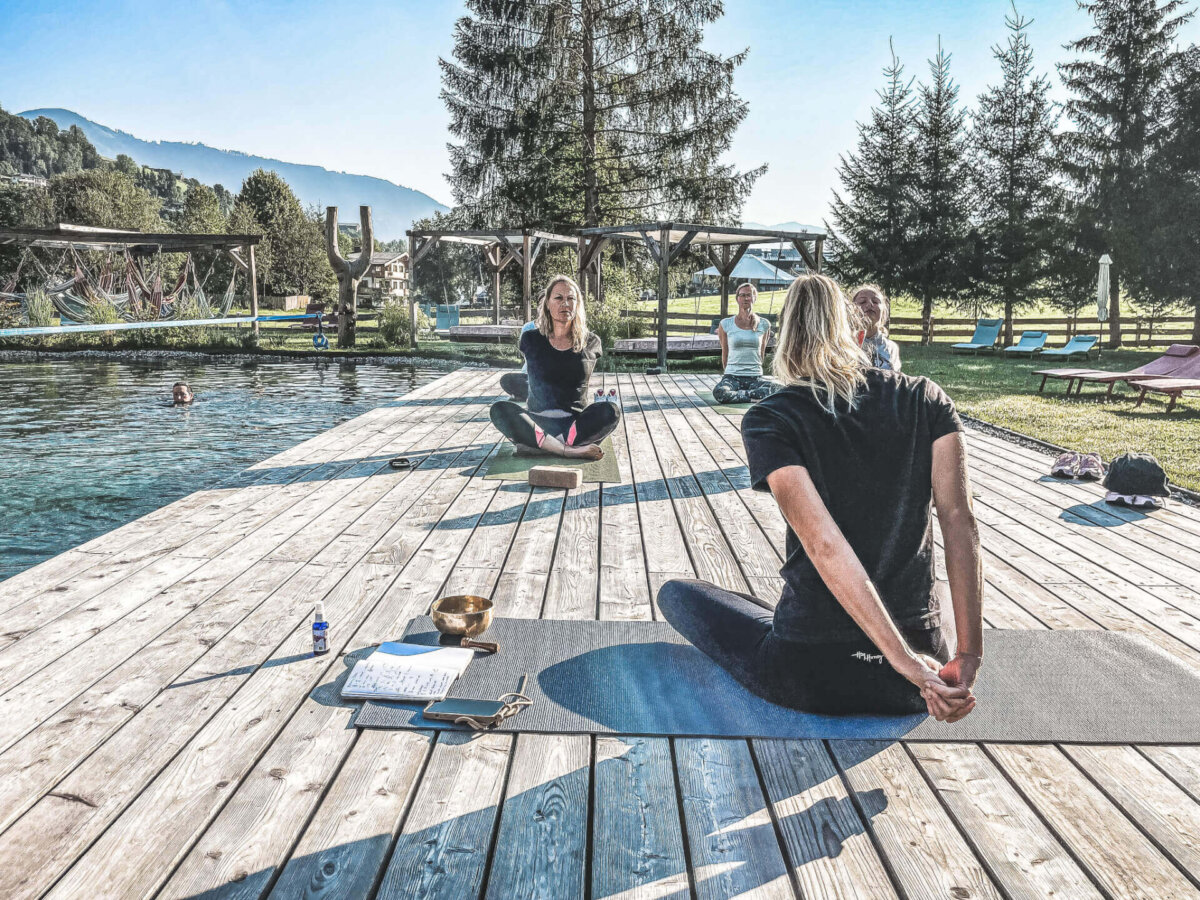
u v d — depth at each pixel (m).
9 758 1.95
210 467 6.99
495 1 23.16
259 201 47.53
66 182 42.50
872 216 23.06
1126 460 4.85
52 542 4.90
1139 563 3.70
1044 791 1.86
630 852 1.64
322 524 4.15
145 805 1.77
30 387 12.91
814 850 1.65
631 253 25.77
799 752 2.02
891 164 22.86
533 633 2.73
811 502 1.70
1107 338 22.77
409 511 4.43
